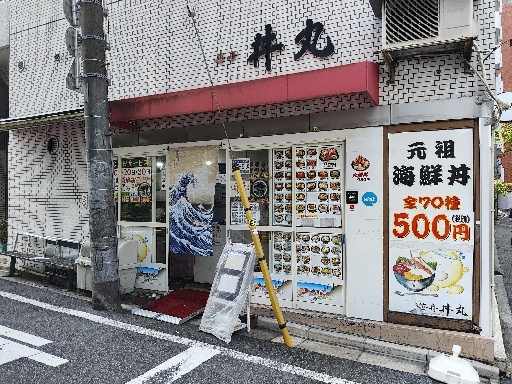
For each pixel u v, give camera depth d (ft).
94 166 22.71
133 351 16.99
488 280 17.16
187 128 25.63
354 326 19.11
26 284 29.50
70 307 23.41
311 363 16.26
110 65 29.14
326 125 20.99
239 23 23.97
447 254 17.98
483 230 17.28
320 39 21.34
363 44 20.18
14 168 36.63
